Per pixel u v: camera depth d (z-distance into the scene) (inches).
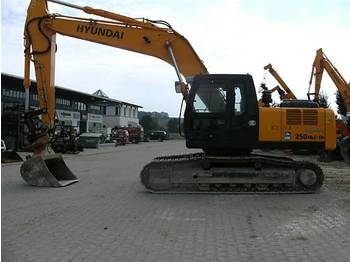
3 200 429.7
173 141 3144.7
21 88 1676.9
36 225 319.0
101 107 2898.6
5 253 246.7
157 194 474.9
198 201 429.4
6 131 1169.4
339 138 848.9
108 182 582.6
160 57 586.2
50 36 613.3
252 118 489.4
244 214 363.3
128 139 2511.1
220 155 506.0
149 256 241.4
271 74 1390.3
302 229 308.0
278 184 482.3
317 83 1133.7
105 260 234.2
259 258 237.8
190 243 269.9
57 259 235.6
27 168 532.7
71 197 450.9
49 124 608.4
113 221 333.7
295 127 492.4
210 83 493.4
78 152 1357.0
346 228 311.6
